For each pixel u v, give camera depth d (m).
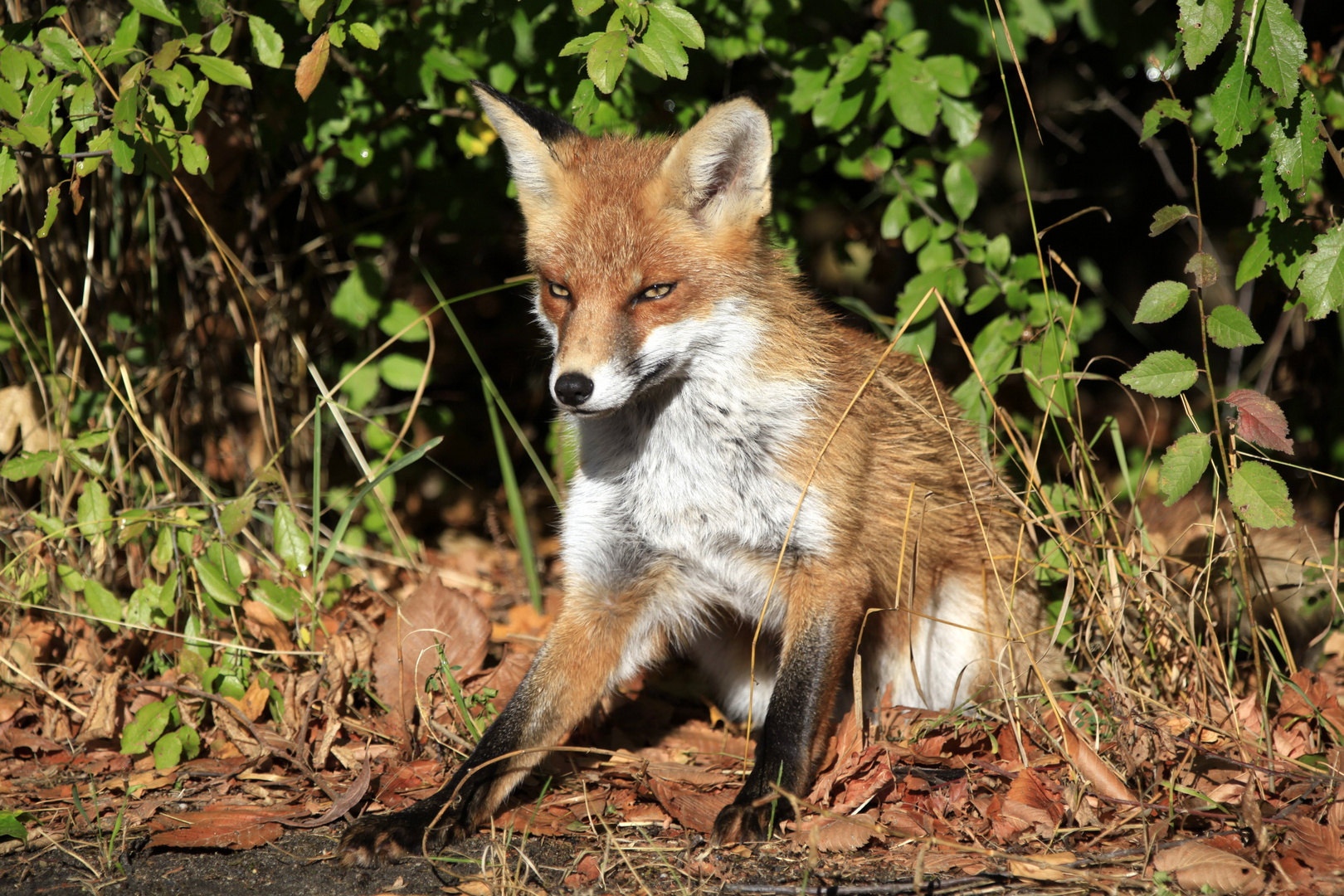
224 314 10.17
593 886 4.96
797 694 6.06
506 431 13.90
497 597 10.56
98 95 7.02
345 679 6.92
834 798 5.74
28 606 7.15
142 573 8.44
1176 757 5.78
